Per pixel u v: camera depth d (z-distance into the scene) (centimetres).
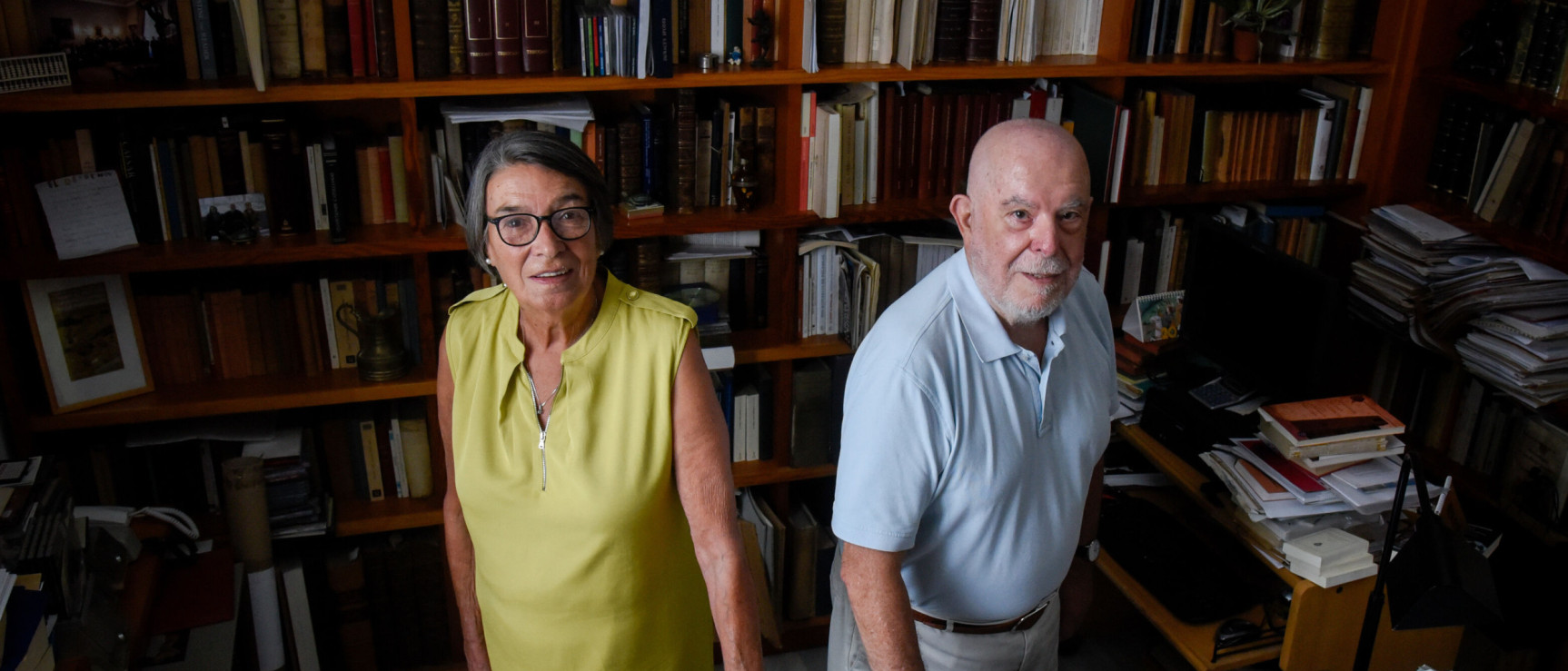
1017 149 160
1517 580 285
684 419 153
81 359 238
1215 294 278
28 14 219
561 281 145
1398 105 304
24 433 234
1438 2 292
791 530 300
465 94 237
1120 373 296
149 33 228
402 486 277
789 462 297
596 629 158
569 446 152
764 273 286
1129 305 319
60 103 212
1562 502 265
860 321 280
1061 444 178
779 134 269
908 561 178
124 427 257
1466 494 294
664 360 153
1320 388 242
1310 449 234
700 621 170
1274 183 313
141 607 212
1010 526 174
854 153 275
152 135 233
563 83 241
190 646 213
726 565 149
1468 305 276
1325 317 236
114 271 227
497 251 146
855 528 163
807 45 253
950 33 271
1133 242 312
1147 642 309
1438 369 303
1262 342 260
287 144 239
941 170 285
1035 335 176
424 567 280
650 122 262
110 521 222
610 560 153
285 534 261
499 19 241
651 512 153
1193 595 253
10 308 239
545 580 156
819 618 311
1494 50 282
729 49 263
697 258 274
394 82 234
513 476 154
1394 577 182
